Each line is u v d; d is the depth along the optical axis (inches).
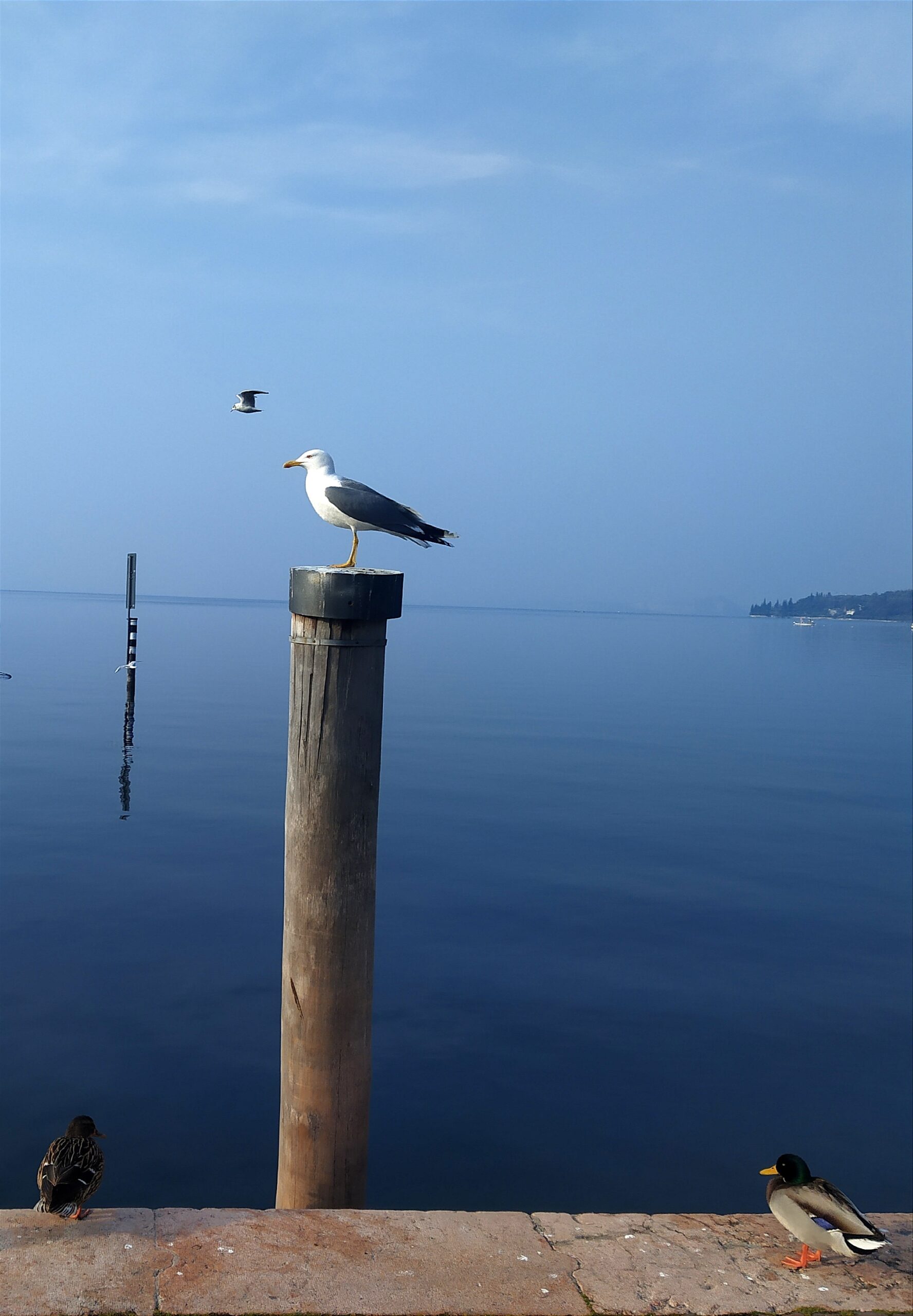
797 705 1871.3
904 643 5644.7
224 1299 140.5
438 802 847.7
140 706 1438.2
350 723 180.2
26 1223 156.9
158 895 540.7
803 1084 363.9
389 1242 158.6
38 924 486.9
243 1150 302.8
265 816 750.5
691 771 1070.4
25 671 1966.0
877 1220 177.2
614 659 3267.7
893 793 972.6
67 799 783.1
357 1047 186.7
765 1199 295.7
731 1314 145.8
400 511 218.5
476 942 497.0
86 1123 173.0
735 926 538.9
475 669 2549.2
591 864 657.0
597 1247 161.9
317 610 176.6
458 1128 326.0
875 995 447.2
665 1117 338.3
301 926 184.1
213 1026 383.6
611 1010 421.1
